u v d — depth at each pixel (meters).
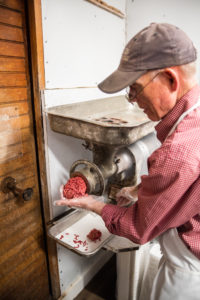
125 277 1.29
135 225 0.75
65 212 1.35
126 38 1.64
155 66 0.61
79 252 0.97
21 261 1.19
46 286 1.41
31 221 1.20
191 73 0.64
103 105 1.41
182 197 0.67
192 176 0.61
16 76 0.98
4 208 1.04
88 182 1.01
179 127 0.65
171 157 0.61
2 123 0.96
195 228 0.73
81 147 1.41
